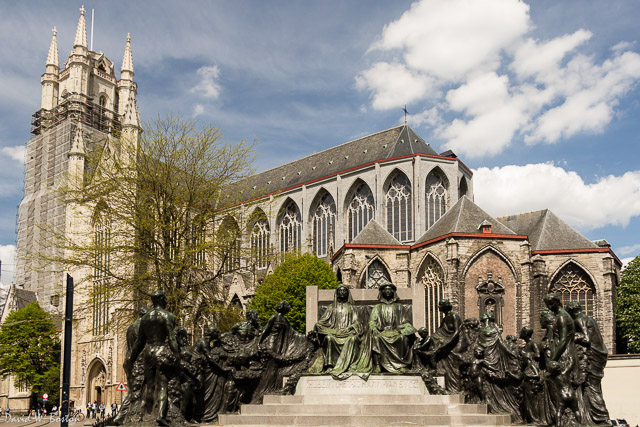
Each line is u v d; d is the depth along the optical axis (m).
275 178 105.06
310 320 26.92
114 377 77.50
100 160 43.22
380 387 22.00
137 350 19.53
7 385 96.62
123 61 119.00
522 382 21.20
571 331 18.75
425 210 79.56
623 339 70.44
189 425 18.88
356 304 27.02
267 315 61.03
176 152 39.69
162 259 38.06
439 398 21.28
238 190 42.75
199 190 40.50
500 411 21.62
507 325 61.03
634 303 67.12
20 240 108.56
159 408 18.70
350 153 94.88
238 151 42.09
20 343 86.25
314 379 22.34
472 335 23.50
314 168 98.81
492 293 61.22
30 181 111.62
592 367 18.75
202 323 41.19
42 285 101.75
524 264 61.44
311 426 19.97
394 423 19.89
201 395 21.88
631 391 43.97
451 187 80.38
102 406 75.88
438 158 80.56
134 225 38.59
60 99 115.38
